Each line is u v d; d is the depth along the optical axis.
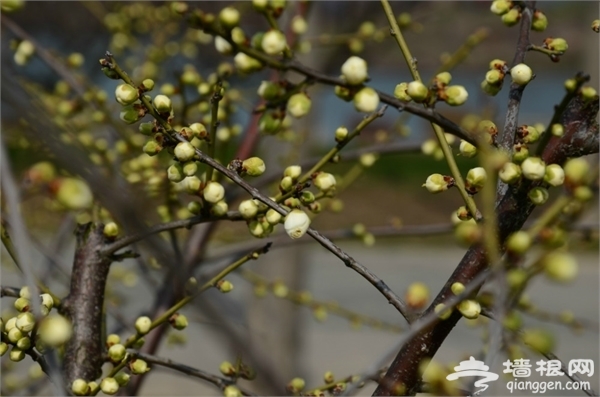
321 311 0.83
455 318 0.50
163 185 0.63
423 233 0.78
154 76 0.97
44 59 0.75
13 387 0.78
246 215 0.55
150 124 0.52
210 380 0.58
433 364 0.47
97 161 0.64
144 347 0.68
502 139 0.53
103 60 0.51
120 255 0.59
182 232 0.86
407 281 2.68
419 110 0.49
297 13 0.83
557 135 0.52
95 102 0.75
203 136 0.54
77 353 0.58
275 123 0.55
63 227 0.79
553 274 0.44
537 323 2.09
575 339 1.94
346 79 0.50
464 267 0.50
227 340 0.44
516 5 0.56
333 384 0.60
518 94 0.53
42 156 0.45
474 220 0.52
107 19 1.08
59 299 0.58
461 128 0.50
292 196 0.56
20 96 0.42
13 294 0.57
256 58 0.51
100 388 0.55
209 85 0.66
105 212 0.61
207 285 0.58
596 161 0.61
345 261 0.51
